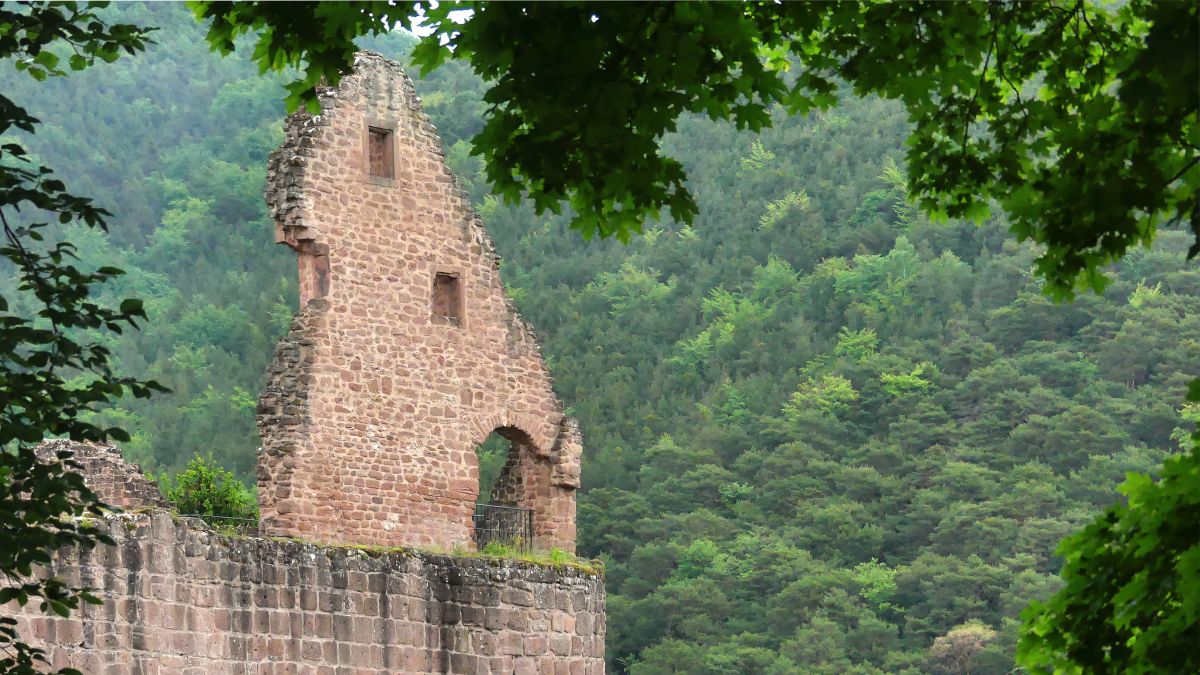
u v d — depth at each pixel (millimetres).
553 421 39125
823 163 142250
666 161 17469
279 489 35875
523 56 16781
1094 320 116875
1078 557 16906
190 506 47094
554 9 16719
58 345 18922
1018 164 18734
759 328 124562
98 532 19234
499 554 37500
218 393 104688
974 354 116688
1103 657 16688
